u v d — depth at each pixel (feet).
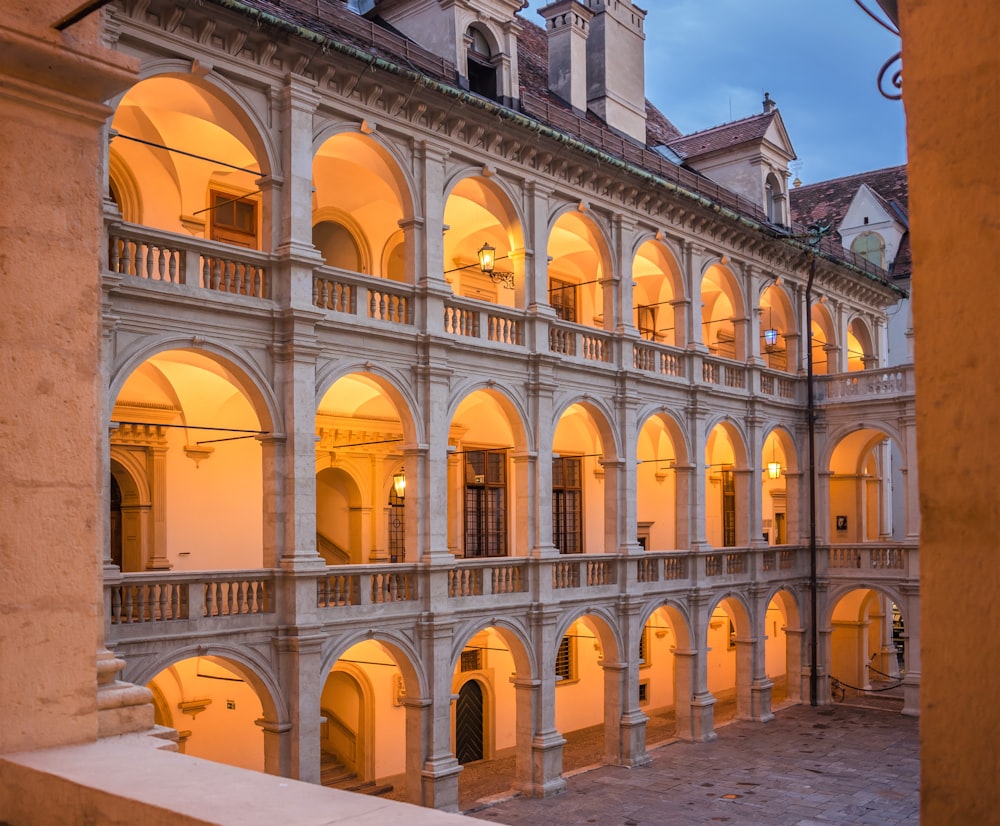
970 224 7.10
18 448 16.33
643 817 71.77
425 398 71.36
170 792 13.01
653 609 91.35
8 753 15.70
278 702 60.54
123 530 70.28
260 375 61.87
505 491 96.43
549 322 81.97
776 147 113.70
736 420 105.50
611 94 102.89
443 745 70.13
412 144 72.18
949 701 7.05
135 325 55.72
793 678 114.73
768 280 112.37
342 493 86.53
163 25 57.52
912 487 110.22
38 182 16.84
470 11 79.30
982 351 6.98
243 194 73.26
